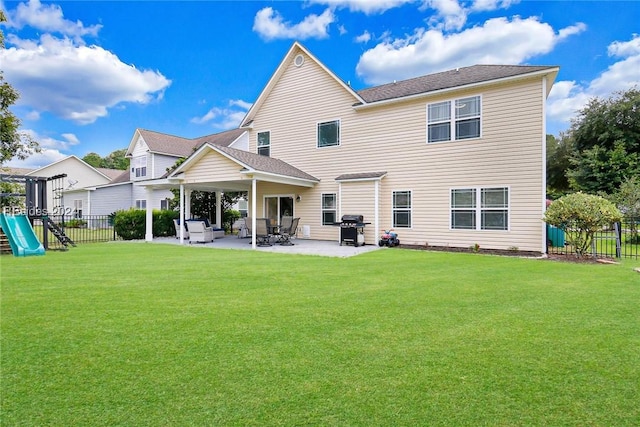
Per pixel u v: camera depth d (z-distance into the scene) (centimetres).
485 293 552
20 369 288
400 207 1350
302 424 218
